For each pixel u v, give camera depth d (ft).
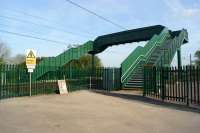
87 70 79.92
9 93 51.83
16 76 53.78
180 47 99.81
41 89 60.23
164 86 50.88
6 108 38.96
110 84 76.07
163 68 51.52
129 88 74.54
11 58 214.90
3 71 50.60
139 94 61.98
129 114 35.96
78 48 119.14
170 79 50.06
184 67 46.37
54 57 104.94
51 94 60.85
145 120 32.30
